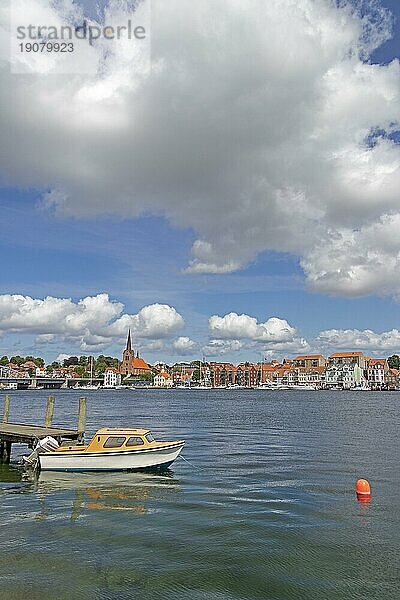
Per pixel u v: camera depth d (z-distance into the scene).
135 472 29.50
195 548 17.23
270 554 16.73
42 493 24.77
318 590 14.27
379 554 16.80
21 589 14.11
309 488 26.00
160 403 140.75
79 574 15.10
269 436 52.50
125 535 18.50
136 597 13.74
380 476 29.34
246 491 25.25
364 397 198.50
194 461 34.34
